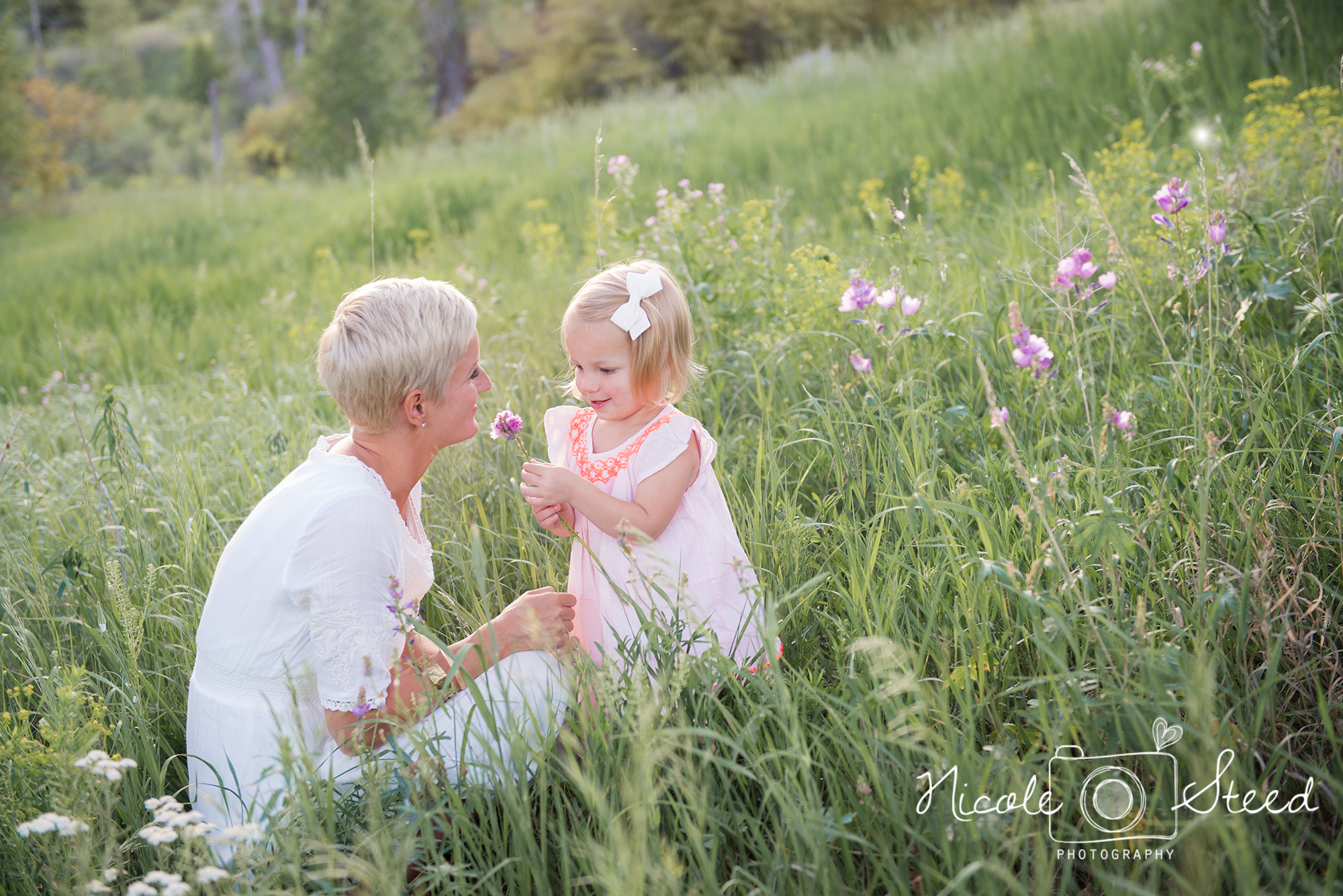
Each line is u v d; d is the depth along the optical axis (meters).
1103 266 3.53
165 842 1.67
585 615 2.42
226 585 1.96
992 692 1.99
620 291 2.26
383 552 1.93
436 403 2.03
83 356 7.23
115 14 48.12
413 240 9.42
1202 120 6.13
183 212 14.81
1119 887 1.50
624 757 1.87
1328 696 1.84
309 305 7.61
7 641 2.74
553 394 3.73
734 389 3.63
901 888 1.53
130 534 3.01
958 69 10.66
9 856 1.90
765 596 2.18
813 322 3.65
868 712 1.85
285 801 1.74
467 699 2.08
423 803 1.83
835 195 7.48
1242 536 2.10
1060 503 2.24
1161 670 1.69
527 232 7.46
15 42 23.25
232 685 1.97
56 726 1.91
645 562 2.28
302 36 37.66
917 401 2.97
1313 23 7.71
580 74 23.95
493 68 32.91
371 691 1.91
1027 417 2.88
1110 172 4.70
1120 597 1.91
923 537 2.38
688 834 1.67
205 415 4.77
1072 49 9.50
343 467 2.01
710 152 9.68
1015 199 5.89
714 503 2.39
